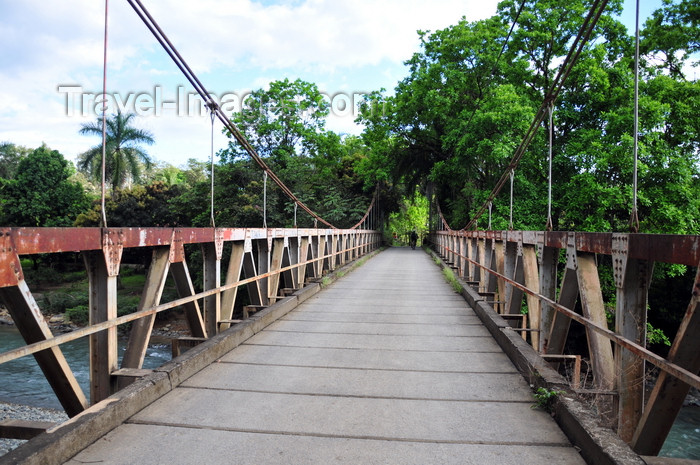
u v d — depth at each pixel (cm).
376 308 739
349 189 3191
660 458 214
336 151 3312
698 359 219
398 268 1537
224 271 2209
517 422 291
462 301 819
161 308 364
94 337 307
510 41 1981
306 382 368
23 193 3528
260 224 2388
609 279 1639
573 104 1856
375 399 331
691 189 1608
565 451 251
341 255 1437
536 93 1966
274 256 759
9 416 1167
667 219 1544
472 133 1897
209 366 409
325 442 259
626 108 1588
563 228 1927
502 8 2081
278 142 2973
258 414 298
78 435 238
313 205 2898
